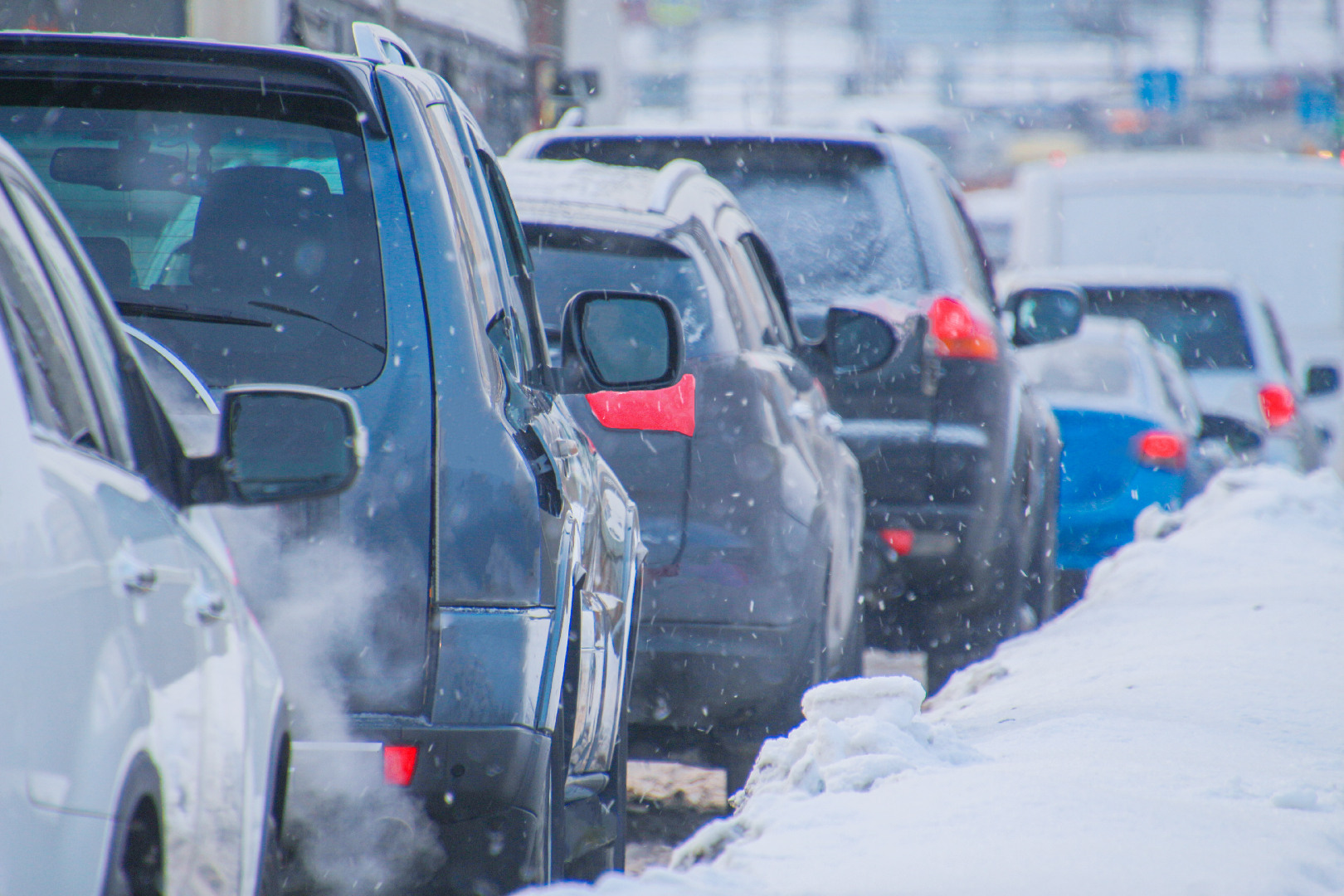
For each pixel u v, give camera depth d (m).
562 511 15.55
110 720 9.10
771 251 29.55
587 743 17.59
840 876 13.84
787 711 23.12
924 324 31.95
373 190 15.30
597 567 17.80
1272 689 24.95
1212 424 54.09
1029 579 37.34
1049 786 17.11
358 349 14.84
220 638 11.34
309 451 14.32
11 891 8.02
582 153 35.47
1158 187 78.06
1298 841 15.88
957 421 31.77
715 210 25.88
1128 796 17.11
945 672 33.81
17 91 15.91
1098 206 78.25
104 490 10.15
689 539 22.66
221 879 10.94
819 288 33.53
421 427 14.52
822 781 18.02
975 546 31.86
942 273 33.31
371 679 14.12
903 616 33.38
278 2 46.97
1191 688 25.00
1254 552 39.56
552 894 12.63
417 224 15.18
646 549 22.05
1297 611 32.38
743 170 34.53
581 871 18.52
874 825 15.68
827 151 34.16
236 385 13.56
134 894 9.46
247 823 11.45
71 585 9.05
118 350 11.90
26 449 9.19
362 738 14.01
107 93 15.86
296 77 15.57
